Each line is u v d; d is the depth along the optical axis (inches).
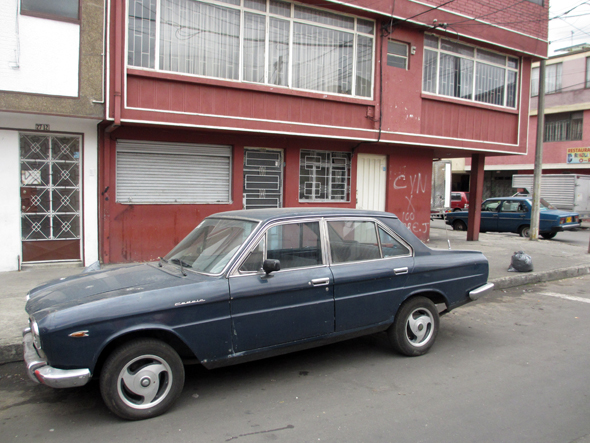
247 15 365.7
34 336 141.4
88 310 134.0
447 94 483.5
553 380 173.2
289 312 162.7
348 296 175.8
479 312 275.4
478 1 474.9
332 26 405.1
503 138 529.3
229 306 152.2
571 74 1027.3
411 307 193.3
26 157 326.6
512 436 132.3
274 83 380.8
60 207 337.4
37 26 296.2
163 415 144.9
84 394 161.6
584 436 132.4
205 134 373.7
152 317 140.3
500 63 522.9
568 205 819.4
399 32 438.3
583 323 252.2
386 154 475.8
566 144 1027.9
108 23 309.9
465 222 710.5
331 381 171.6
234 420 141.9
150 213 358.6
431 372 180.4
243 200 400.5
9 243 322.3
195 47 346.6
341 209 188.5
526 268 368.2
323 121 401.1
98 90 313.7
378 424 139.2
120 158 348.8
